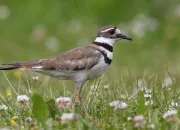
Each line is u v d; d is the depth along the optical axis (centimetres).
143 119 996
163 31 2280
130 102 1180
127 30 2261
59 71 1179
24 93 1239
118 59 2039
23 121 1085
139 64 1995
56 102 1134
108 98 1196
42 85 1455
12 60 2098
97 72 1202
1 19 2372
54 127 1021
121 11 2369
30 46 2209
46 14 2403
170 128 1009
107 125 1032
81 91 1192
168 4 2380
